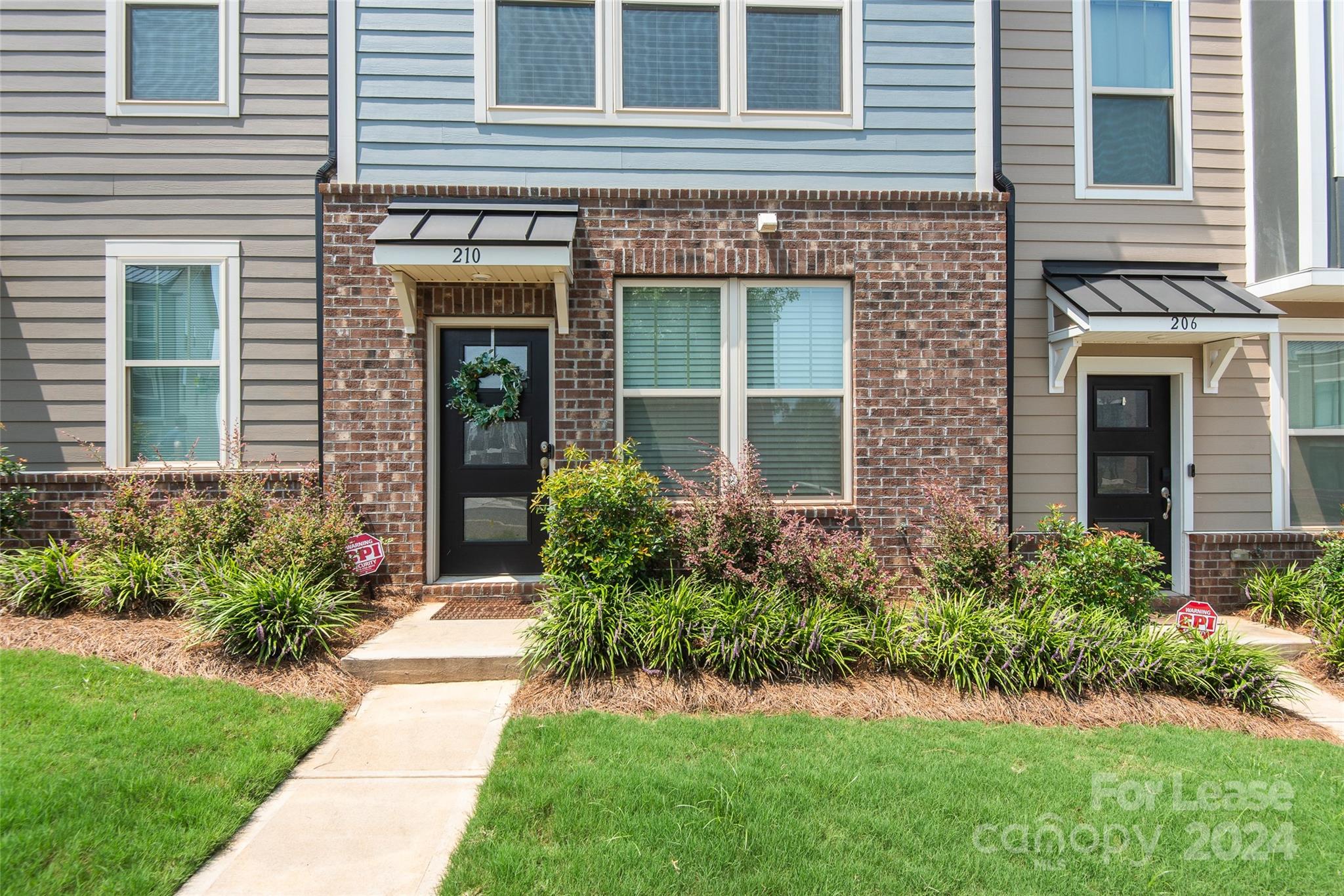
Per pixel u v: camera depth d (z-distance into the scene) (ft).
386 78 17.79
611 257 17.87
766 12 18.63
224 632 13.46
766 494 16.30
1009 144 19.70
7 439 18.51
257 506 17.20
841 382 18.65
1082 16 19.81
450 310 17.76
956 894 7.54
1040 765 10.55
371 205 17.62
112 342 18.71
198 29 19.07
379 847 8.55
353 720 12.09
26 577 15.02
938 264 18.38
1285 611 18.19
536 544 18.63
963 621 13.88
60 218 18.67
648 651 13.32
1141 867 8.12
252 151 18.85
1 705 10.96
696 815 8.79
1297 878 8.04
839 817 8.84
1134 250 19.92
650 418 18.52
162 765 9.68
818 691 12.94
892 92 18.57
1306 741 11.98
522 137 18.04
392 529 17.54
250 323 18.88
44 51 18.65
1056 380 19.40
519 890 7.42
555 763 10.20
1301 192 18.69
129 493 16.90
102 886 7.41
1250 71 19.99
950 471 18.26
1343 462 20.25
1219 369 19.29
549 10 18.37
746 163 18.37
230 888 7.72
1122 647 13.70
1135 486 20.04
